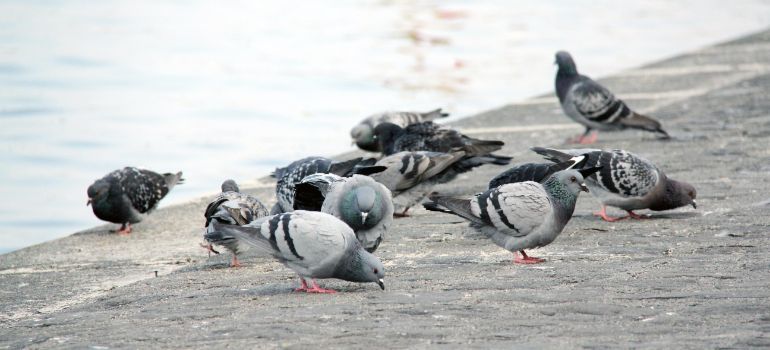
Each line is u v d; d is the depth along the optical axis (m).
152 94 25.19
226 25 34.97
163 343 8.71
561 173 11.55
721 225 12.98
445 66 28.44
